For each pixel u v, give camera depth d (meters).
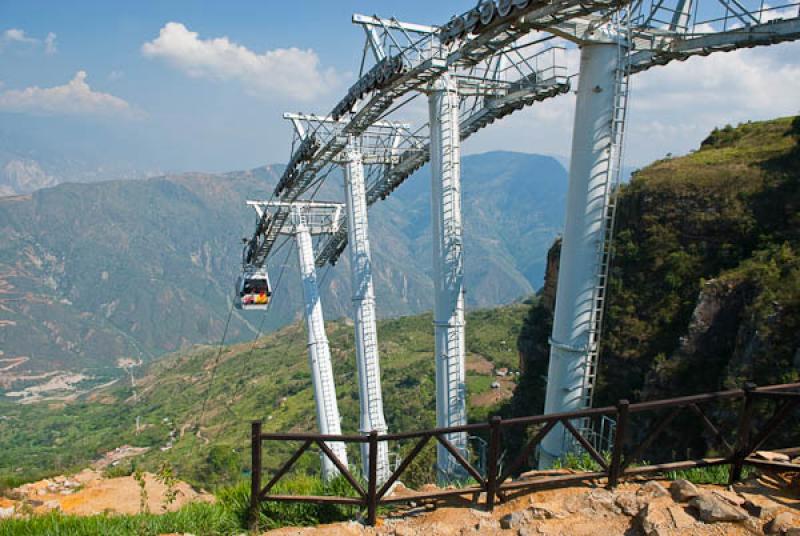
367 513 10.07
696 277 34.44
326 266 55.38
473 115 32.19
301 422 118.75
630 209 40.06
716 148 51.00
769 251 31.34
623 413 10.05
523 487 10.30
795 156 35.88
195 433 141.38
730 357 29.52
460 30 19.69
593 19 16.30
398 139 38.47
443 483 18.66
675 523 8.61
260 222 47.25
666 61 19.72
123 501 21.38
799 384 10.31
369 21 25.19
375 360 31.75
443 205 23.03
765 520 8.59
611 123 16.22
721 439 10.38
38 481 25.78
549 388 17.70
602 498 9.88
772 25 16.75
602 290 16.73
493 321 132.50
